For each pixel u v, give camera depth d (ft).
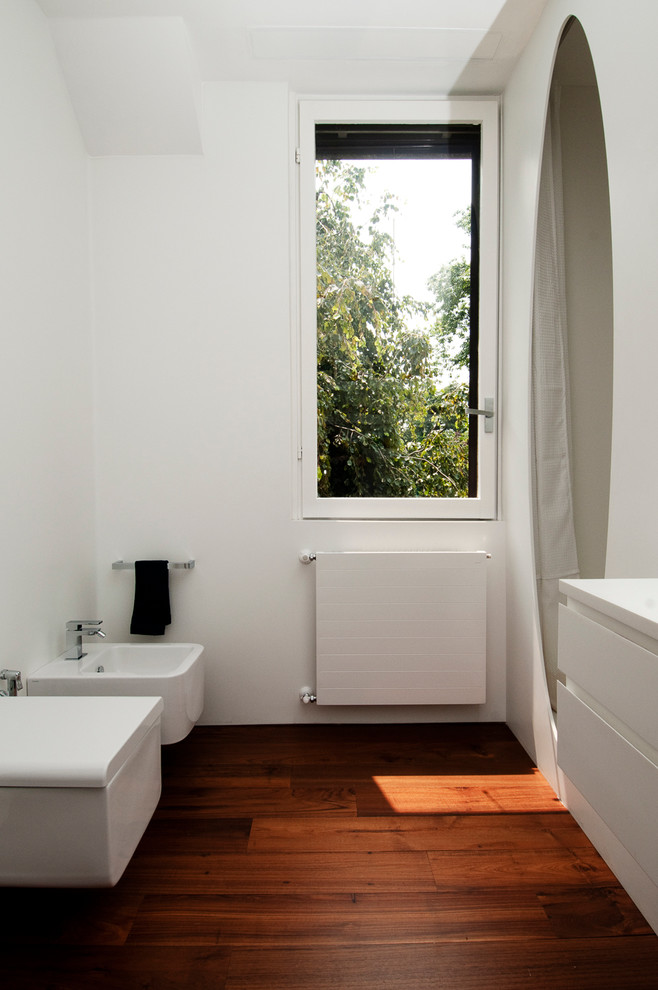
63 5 6.63
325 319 8.37
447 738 7.88
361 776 6.91
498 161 8.27
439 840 5.72
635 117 4.60
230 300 8.09
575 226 6.13
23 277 6.28
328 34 7.09
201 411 8.14
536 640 7.08
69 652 7.04
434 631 7.98
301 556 8.13
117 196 7.99
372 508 8.36
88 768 4.07
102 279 8.02
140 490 8.15
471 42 7.22
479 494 8.39
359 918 4.73
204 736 7.95
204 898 4.97
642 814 3.30
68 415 7.34
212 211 8.04
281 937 4.55
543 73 6.68
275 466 8.18
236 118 7.98
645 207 4.48
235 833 5.84
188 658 7.18
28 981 4.18
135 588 7.98
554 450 6.66
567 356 6.37
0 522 5.87
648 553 4.49
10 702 5.18
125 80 7.33
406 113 8.20
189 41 7.23
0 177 5.85
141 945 4.48
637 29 4.55
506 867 5.32
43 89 6.75
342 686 8.00
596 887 5.07
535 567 7.09
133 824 4.64
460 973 4.22
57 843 4.14
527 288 7.24
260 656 8.27
